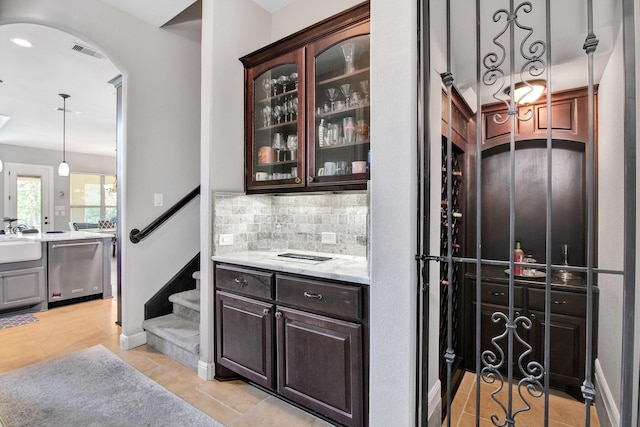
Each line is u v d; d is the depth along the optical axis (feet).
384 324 4.58
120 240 9.87
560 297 7.13
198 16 10.52
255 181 8.07
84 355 8.45
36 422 5.79
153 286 9.48
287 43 7.30
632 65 3.43
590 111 3.58
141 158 9.20
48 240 12.28
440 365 6.55
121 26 8.68
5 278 11.40
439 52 5.80
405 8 4.40
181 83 10.14
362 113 6.61
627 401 3.45
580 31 5.69
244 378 7.32
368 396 5.17
